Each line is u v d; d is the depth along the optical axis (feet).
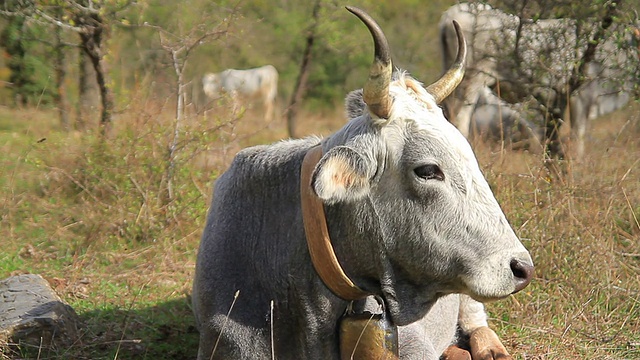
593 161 29.89
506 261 15.58
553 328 23.68
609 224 27.04
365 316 17.07
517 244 15.80
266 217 17.78
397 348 17.01
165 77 39.99
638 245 26.96
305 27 52.26
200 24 35.45
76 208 31.01
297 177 17.48
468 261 15.74
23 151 34.60
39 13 34.83
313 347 17.34
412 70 67.46
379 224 16.26
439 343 20.63
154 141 31.78
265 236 17.69
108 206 30.19
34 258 28.68
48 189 32.83
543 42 34.73
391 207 16.14
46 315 21.36
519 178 28.45
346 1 50.96
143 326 23.57
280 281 17.35
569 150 31.04
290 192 17.52
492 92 39.11
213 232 18.40
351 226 16.48
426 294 16.60
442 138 15.93
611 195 27.61
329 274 16.52
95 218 29.96
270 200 17.79
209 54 58.49
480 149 32.07
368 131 16.16
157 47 43.73
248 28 45.34
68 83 47.78
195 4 40.96
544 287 25.22
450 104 38.47
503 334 23.47
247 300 17.58
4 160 34.14
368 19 15.49
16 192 32.68
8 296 22.79
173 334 23.31
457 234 15.80
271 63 74.43
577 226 26.32
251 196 18.06
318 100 75.41
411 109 16.20
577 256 25.52
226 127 36.11
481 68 39.09
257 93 76.54
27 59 47.32
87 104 40.40
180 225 30.07
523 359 22.07
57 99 46.62
